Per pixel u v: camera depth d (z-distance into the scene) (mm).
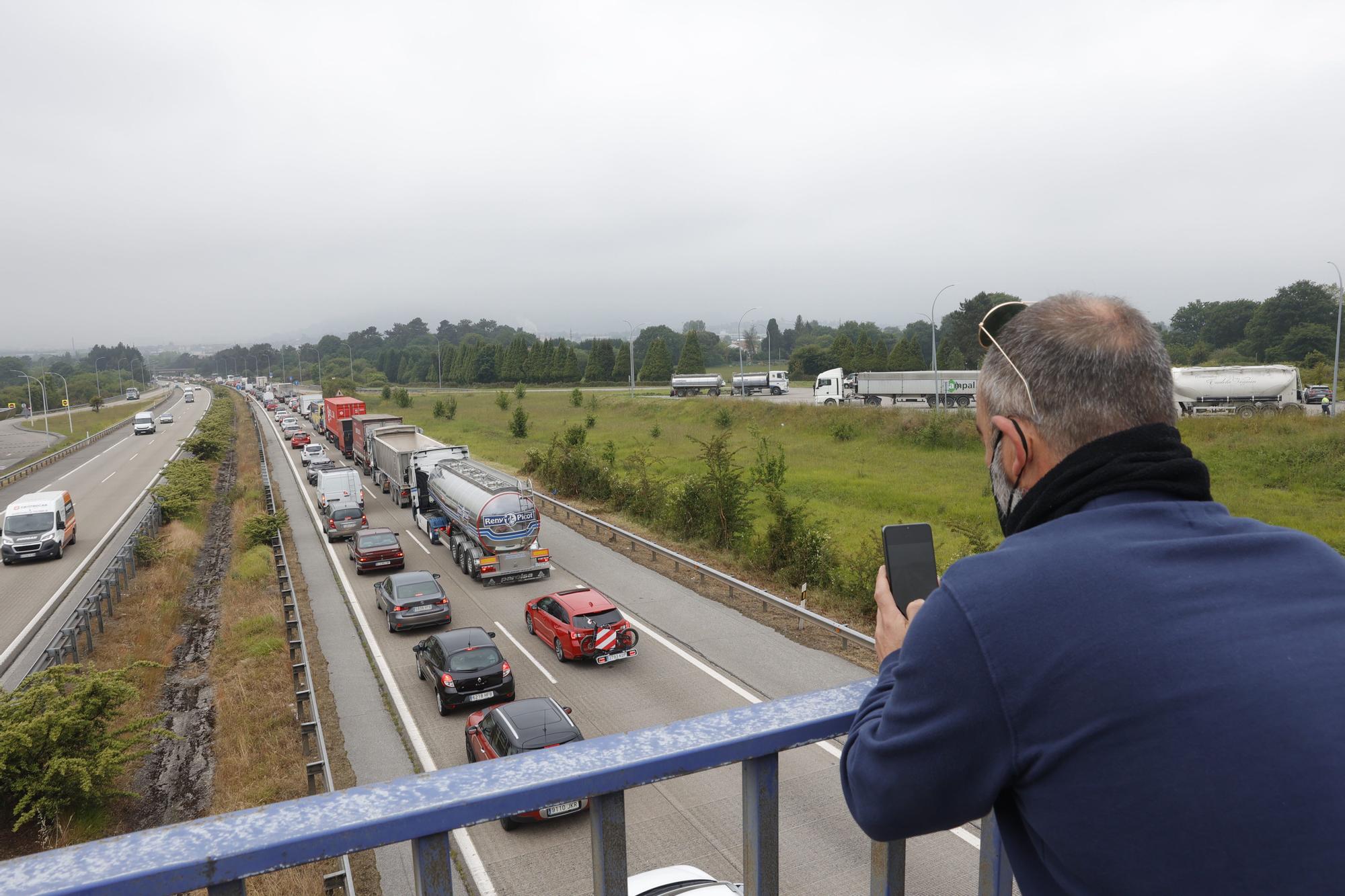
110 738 14656
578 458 40625
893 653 1698
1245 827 1076
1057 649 1223
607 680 18234
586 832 11969
